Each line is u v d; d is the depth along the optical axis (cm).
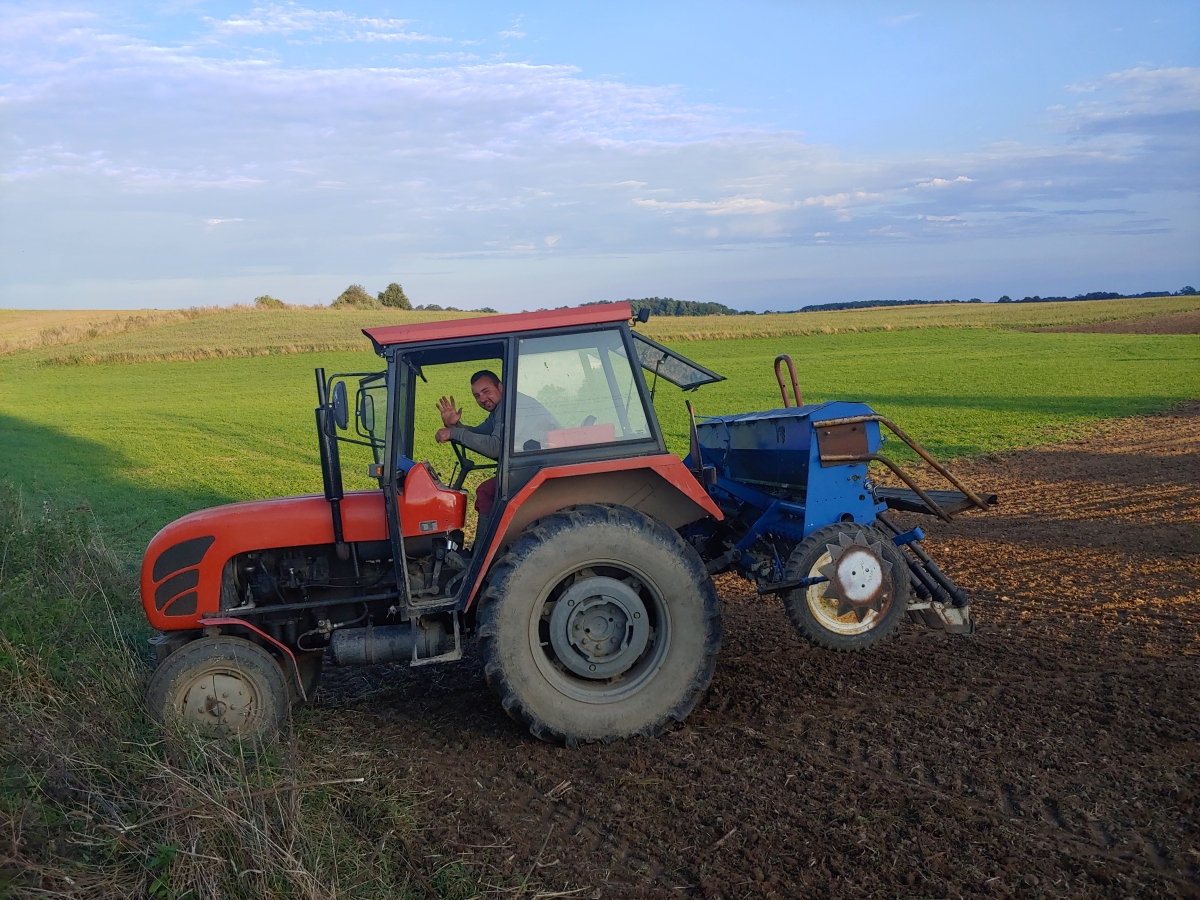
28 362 4888
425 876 352
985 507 565
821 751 453
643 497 511
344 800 412
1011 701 506
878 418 547
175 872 323
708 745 469
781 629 682
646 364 555
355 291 9188
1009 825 367
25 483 1630
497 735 503
